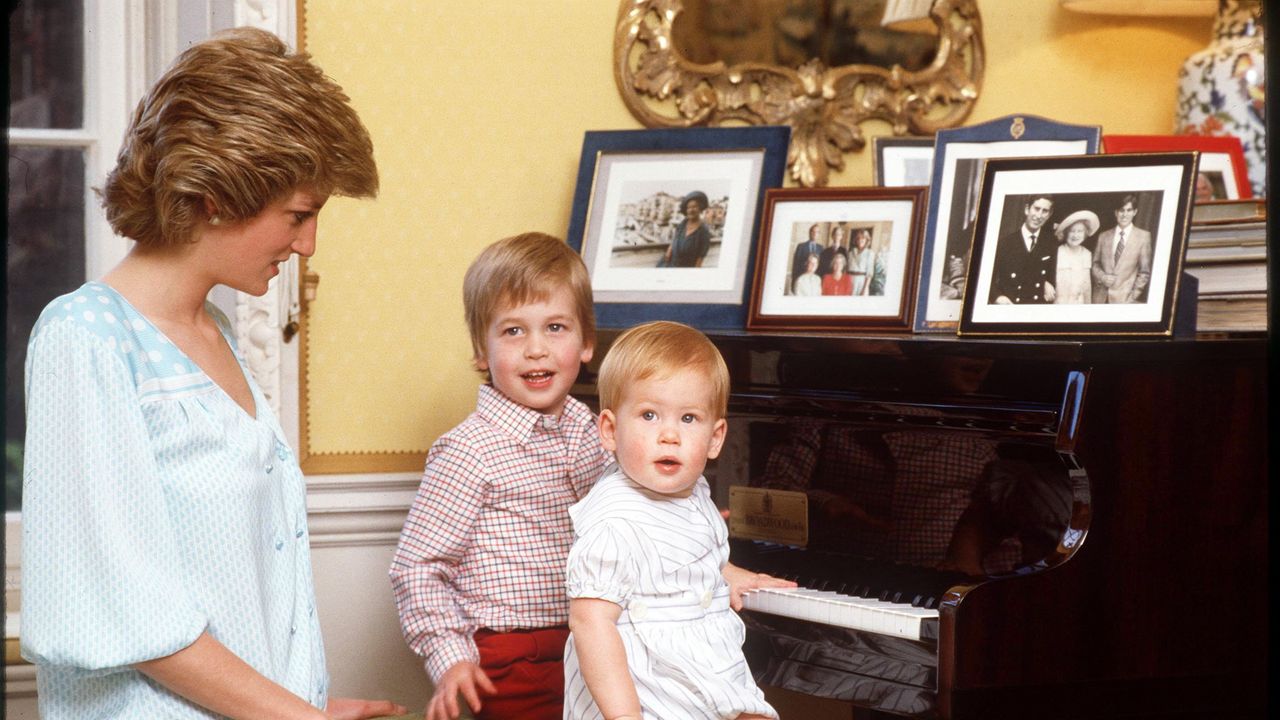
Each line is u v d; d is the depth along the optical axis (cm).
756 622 194
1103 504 185
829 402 202
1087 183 204
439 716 190
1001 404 186
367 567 258
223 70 130
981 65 287
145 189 130
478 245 268
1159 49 301
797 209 240
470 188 266
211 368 139
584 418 216
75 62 238
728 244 247
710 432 174
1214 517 195
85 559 121
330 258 258
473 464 206
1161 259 195
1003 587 178
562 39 270
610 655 163
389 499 257
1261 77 266
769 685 194
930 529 194
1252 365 198
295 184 133
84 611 121
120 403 125
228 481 131
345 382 261
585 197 257
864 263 233
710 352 174
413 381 265
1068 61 296
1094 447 183
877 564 199
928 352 191
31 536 123
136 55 240
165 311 136
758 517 212
